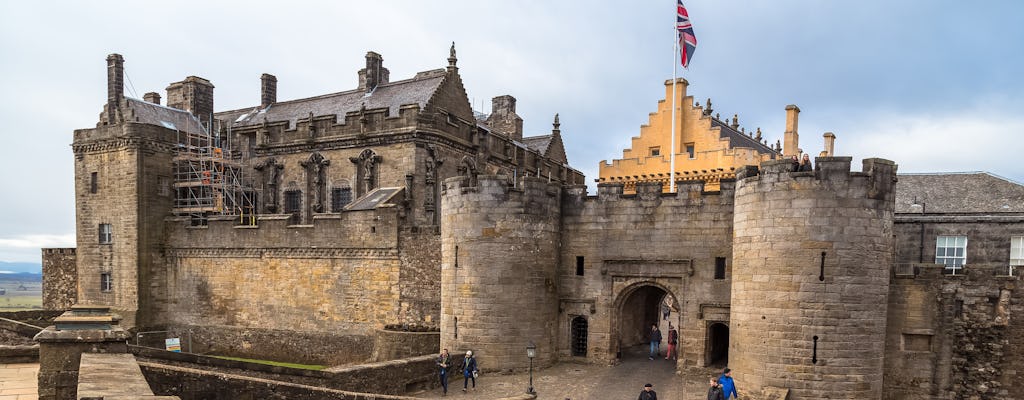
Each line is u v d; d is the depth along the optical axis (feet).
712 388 67.36
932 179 105.91
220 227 133.49
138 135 134.92
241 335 130.41
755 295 78.23
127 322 134.10
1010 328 80.79
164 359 75.25
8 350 65.77
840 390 74.02
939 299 82.84
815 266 74.74
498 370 93.91
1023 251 91.86
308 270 124.26
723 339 104.73
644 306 127.75
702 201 94.27
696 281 94.07
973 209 97.14
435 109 132.77
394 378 82.33
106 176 139.74
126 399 37.99
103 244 139.74
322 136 139.85
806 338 74.74
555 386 86.89
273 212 145.07
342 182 137.49
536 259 96.99
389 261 116.16
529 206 96.53
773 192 77.25
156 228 137.80
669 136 166.71
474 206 95.66
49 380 51.57
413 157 128.16
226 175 145.38
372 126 133.59
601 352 100.42
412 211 127.03
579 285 101.81
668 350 107.04
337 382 75.51
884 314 76.48
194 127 159.33
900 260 98.73
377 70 154.10
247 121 162.20
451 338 97.09
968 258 94.94
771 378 76.23
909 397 83.66
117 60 148.56
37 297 604.49
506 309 94.43
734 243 83.20
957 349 82.53
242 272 131.34
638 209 98.43
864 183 75.31
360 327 118.52
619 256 99.30
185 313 137.08
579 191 102.32
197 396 59.88
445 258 99.60
